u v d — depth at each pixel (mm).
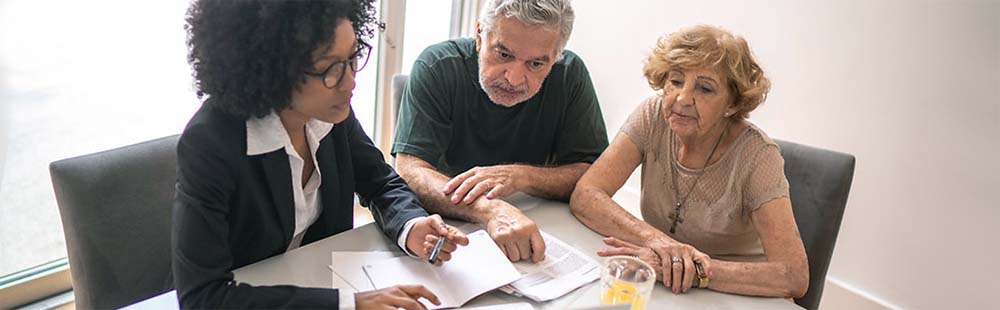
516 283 1037
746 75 1224
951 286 1982
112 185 1080
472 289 1003
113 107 1818
